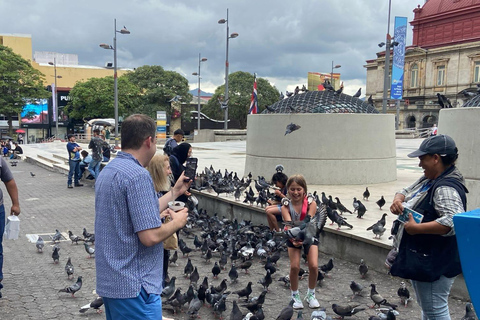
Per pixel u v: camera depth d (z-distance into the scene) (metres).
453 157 3.55
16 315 5.48
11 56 56.06
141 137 3.24
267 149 13.23
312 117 12.39
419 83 68.00
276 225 7.54
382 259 6.86
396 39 45.03
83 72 79.88
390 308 5.41
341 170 12.46
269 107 13.50
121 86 59.28
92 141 17.55
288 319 4.93
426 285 3.61
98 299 5.55
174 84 62.22
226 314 5.66
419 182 3.81
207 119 69.00
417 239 3.54
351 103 13.65
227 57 39.94
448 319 3.63
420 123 66.69
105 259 3.04
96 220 3.13
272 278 6.95
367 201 10.27
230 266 7.63
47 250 8.66
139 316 3.04
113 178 3.05
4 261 7.86
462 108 8.63
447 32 65.19
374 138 12.72
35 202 14.56
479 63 60.62
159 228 3.04
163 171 5.73
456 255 3.51
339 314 5.22
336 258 7.72
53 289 6.45
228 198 10.97
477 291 2.72
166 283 6.10
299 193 5.65
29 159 33.69
